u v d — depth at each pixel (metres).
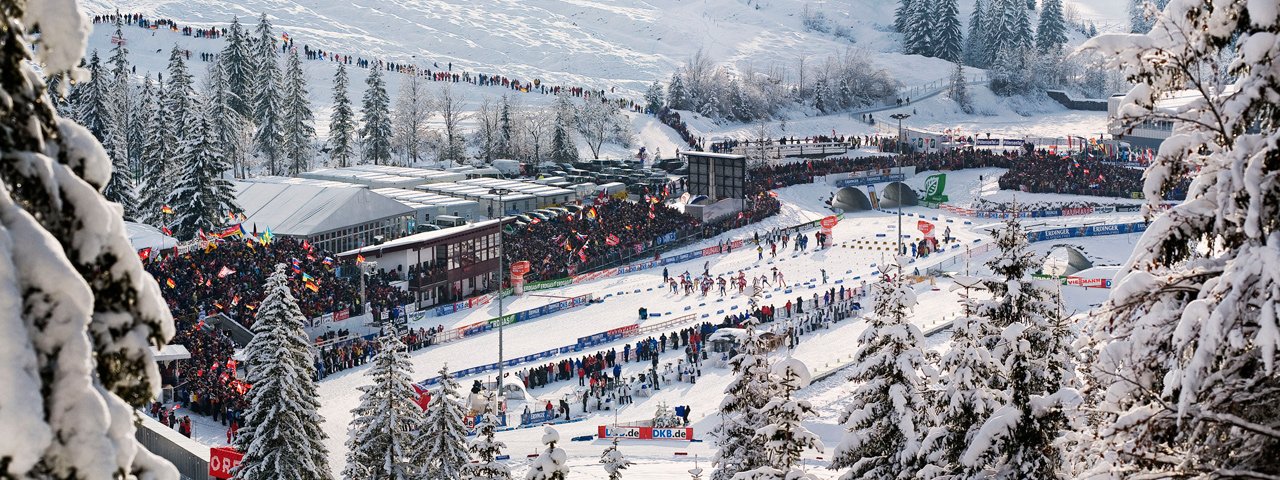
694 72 185.38
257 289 64.94
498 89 179.00
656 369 62.25
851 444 28.39
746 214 107.44
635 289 84.00
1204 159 12.91
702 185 109.88
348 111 133.88
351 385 58.84
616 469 35.91
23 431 5.74
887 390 28.25
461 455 34.09
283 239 75.50
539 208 107.12
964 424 23.73
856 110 196.62
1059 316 24.30
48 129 6.69
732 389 33.19
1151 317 13.01
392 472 35.00
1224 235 12.53
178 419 49.69
